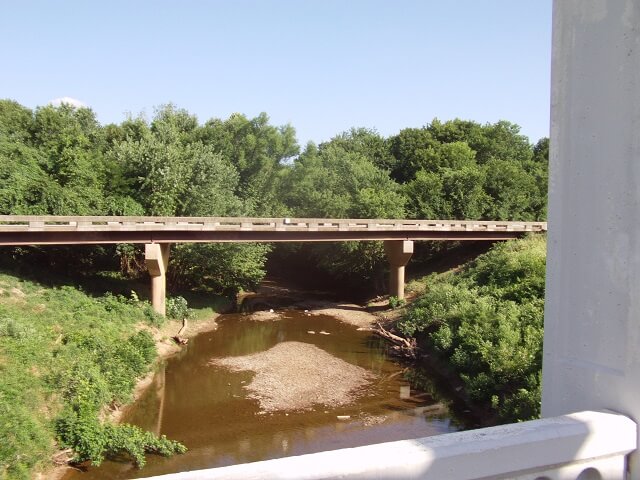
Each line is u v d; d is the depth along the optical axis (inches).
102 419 671.1
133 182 1379.2
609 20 102.3
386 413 762.2
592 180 105.3
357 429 703.1
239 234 1170.0
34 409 585.9
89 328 884.0
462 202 1697.8
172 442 637.9
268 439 669.3
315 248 1728.6
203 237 1131.3
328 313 1407.5
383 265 1567.4
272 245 1705.2
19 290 936.3
